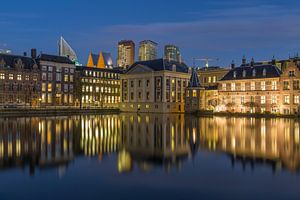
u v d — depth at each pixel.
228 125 60.84
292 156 27.06
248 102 109.44
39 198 16.47
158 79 133.50
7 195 16.94
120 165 23.84
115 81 169.12
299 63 100.75
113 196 16.73
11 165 23.86
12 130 49.00
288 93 101.25
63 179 19.97
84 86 156.00
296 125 61.03
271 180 19.59
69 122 68.81
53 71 141.25
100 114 115.88
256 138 39.44
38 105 129.75
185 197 16.58
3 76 124.69
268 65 109.38
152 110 134.25
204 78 146.25
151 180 19.66
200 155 27.77
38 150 30.41
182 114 115.56
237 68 118.25
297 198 16.39
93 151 29.89
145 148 31.67
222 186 18.34
